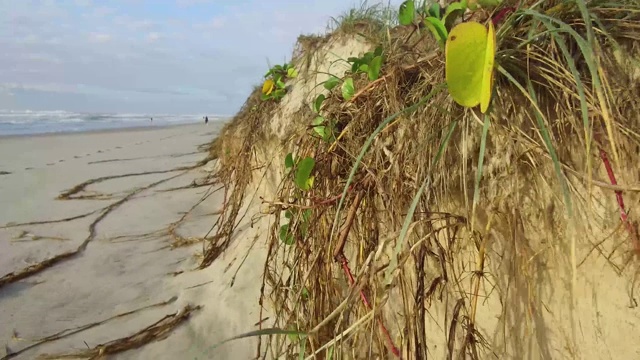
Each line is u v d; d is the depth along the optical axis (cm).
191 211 362
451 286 142
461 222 125
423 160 130
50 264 278
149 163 587
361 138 164
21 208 390
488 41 107
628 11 114
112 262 281
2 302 236
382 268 127
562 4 114
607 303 114
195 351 199
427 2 194
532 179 122
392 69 154
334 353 131
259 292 225
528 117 118
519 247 124
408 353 127
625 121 108
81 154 720
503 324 123
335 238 161
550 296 123
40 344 202
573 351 120
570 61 95
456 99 112
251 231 274
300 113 256
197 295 239
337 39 281
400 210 136
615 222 111
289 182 197
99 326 215
